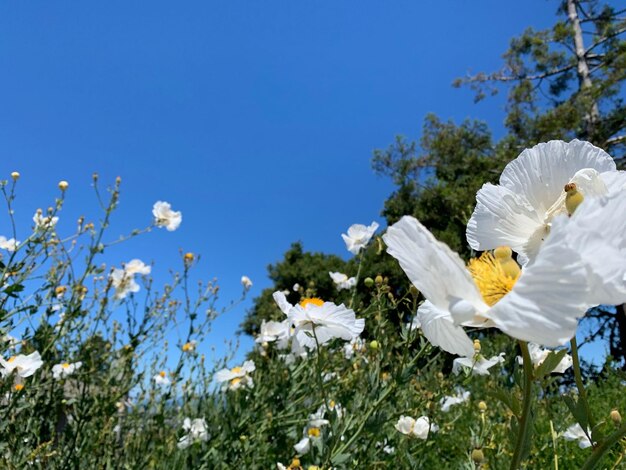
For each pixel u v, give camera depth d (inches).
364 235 37.6
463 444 42.0
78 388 44.5
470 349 11.6
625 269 9.2
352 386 36.0
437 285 10.5
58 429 49.3
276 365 42.4
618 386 55.6
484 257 12.9
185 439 42.1
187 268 50.1
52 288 42.4
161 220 49.9
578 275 8.8
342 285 44.6
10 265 35.5
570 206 12.6
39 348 41.5
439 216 190.4
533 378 11.0
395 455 30.9
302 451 33.6
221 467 38.1
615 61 195.5
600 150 14.5
